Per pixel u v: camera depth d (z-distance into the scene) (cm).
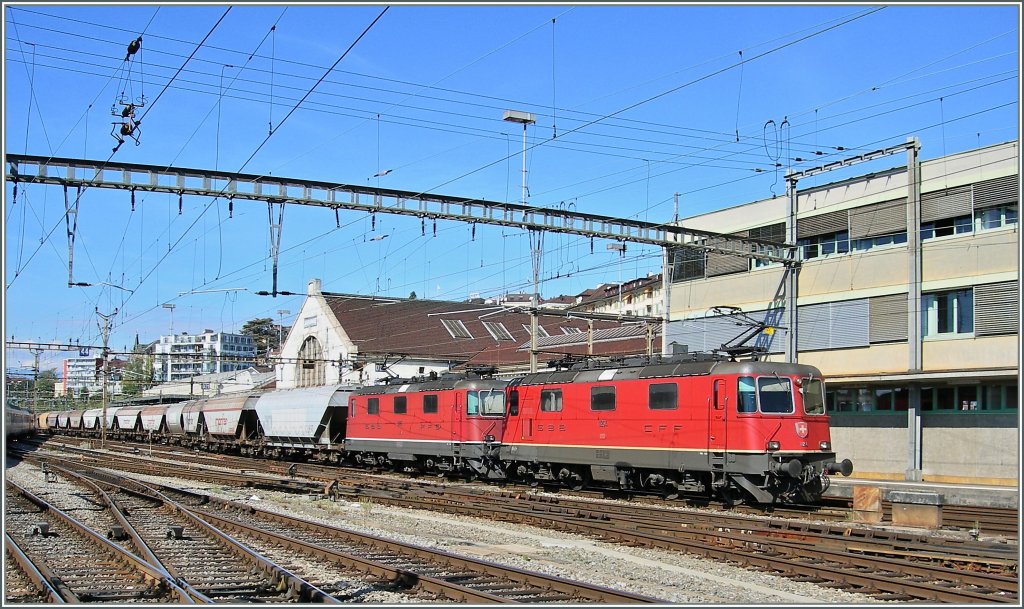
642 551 1684
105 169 2195
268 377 8819
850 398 3450
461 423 3347
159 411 6775
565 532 1944
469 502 2503
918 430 3164
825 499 2575
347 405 4322
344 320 6831
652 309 7044
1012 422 2900
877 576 1332
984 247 2991
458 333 7031
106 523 2112
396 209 2545
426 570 1418
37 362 7938
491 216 2688
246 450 5338
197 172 2303
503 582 1327
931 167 3159
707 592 1295
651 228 3028
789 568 1452
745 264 3809
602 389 2766
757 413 2295
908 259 3203
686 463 2445
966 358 3028
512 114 2931
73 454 5456
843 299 3438
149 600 1234
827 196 3525
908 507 1961
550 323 7206
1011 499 2458
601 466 2750
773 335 3669
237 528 1923
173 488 2953
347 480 3328
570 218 2839
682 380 2486
